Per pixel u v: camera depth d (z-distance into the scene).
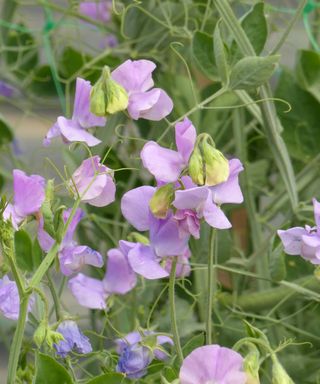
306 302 1.11
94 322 1.15
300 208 1.04
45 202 0.76
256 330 0.78
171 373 0.79
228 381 0.73
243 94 1.02
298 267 1.11
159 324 1.08
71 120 0.82
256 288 1.17
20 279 0.75
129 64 0.80
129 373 0.85
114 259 0.96
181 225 0.75
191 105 1.17
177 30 1.15
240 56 0.98
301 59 1.16
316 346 1.11
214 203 0.75
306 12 1.19
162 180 0.75
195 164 0.74
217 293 1.09
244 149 1.13
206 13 1.11
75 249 0.82
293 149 1.20
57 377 0.78
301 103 1.18
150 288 1.12
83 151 1.12
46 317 0.77
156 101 0.80
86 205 1.19
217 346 0.73
